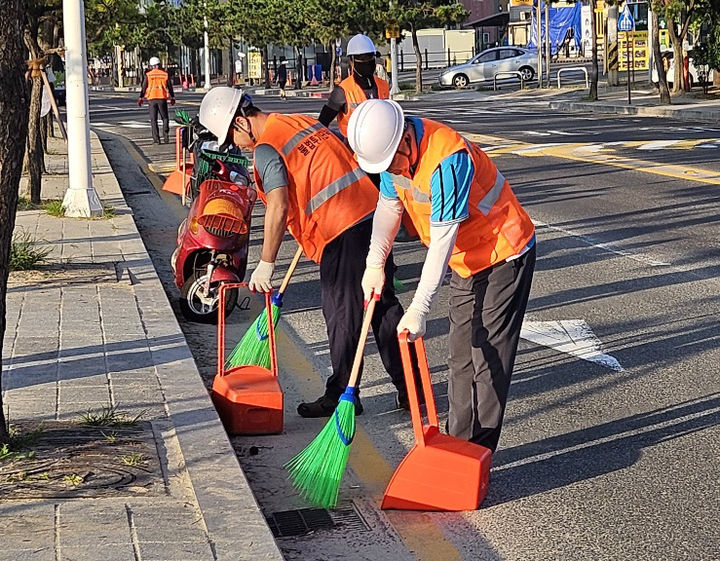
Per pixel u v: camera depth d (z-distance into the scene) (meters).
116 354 6.84
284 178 5.85
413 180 4.81
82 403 5.80
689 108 29.66
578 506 5.01
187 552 3.98
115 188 15.77
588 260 10.80
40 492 4.50
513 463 5.58
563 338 7.99
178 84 70.56
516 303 5.06
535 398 6.64
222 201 8.32
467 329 5.13
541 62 45.16
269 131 6.05
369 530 4.77
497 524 4.82
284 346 7.99
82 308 8.19
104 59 98.12
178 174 16.38
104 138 27.14
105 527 4.17
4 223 4.75
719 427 6.05
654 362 7.33
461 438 5.25
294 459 5.30
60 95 31.17
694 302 8.97
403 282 10.16
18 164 4.74
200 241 8.37
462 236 4.97
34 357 6.76
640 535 4.70
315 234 6.16
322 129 6.19
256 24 57.19
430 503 4.96
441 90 48.78
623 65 51.00
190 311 8.55
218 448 5.11
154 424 5.49
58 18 17.23
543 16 65.06
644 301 9.06
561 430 6.07
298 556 4.50
